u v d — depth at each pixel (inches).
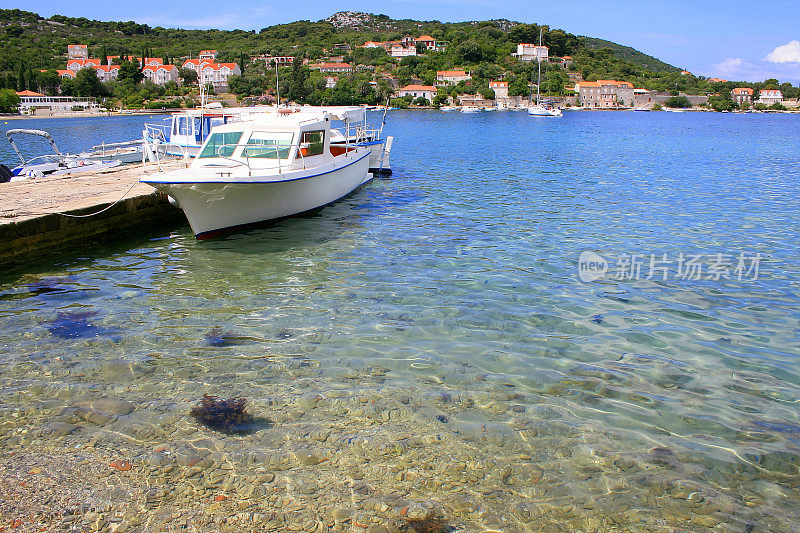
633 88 6776.6
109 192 599.5
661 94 6811.0
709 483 195.8
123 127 2684.5
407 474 196.4
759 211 656.4
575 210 660.1
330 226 577.6
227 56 7135.8
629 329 324.8
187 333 314.0
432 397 247.6
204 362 278.8
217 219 526.0
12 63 6003.9
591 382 264.1
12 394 245.4
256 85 5078.7
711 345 305.6
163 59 6579.7
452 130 2364.7
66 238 498.9
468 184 860.6
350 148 772.0
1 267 434.0
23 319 331.6
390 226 577.9
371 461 202.8
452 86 6269.7
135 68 5851.4
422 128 2524.6
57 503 179.5
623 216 626.5
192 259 463.8
